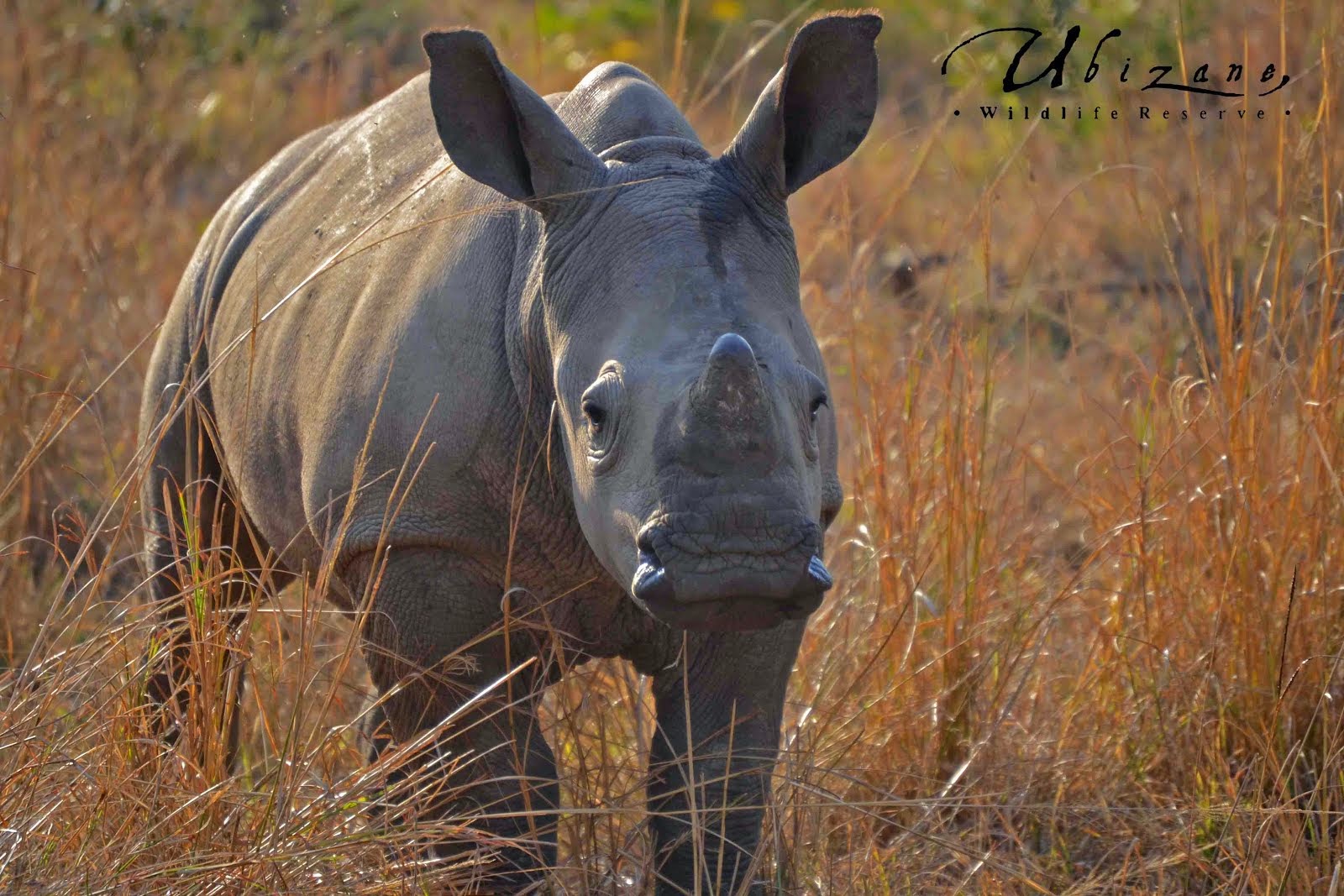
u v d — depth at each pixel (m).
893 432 13.44
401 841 8.76
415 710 9.09
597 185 8.12
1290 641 11.16
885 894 9.62
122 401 15.66
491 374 8.68
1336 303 11.73
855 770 10.98
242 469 10.35
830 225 15.02
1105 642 11.87
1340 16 13.17
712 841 9.05
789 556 6.84
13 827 8.48
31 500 14.66
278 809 8.80
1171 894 9.89
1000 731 11.44
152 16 20.12
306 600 9.34
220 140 20.31
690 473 6.90
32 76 17.27
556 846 9.48
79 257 16.39
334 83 20.20
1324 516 11.44
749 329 7.44
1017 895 9.88
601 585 9.03
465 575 8.86
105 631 9.56
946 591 11.91
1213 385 12.10
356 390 9.02
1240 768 10.98
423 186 8.99
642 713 10.66
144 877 8.12
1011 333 17.95
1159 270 17.80
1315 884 9.30
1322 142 12.02
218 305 11.22
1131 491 12.88
